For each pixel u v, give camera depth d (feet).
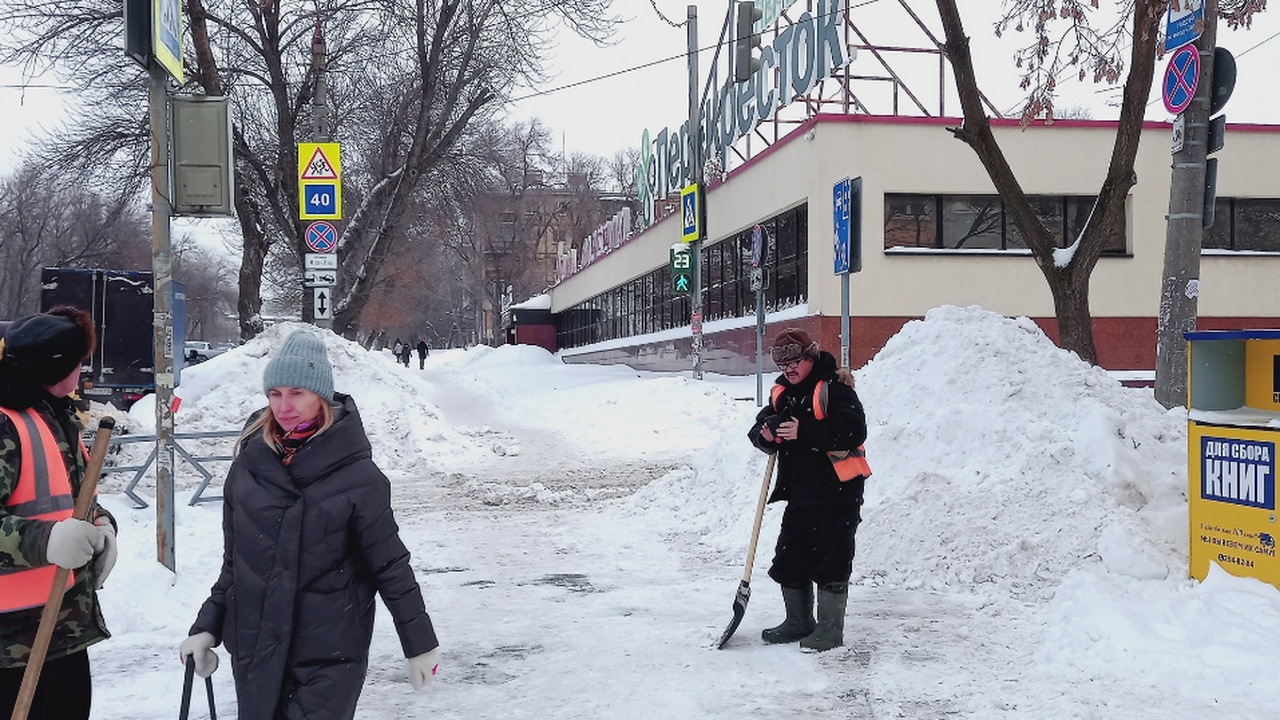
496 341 232.12
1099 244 32.60
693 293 77.77
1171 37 27.84
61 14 68.64
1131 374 72.02
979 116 33.81
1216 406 18.37
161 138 21.24
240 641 8.96
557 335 203.10
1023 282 71.61
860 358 70.18
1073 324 33.09
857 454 16.72
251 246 81.35
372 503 9.21
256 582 8.97
